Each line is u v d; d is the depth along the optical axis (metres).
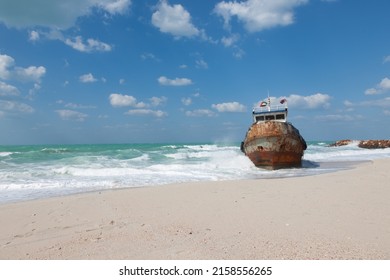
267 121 21.73
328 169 21.00
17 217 7.36
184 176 16.75
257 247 4.81
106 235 5.79
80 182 13.88
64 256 4.80
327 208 7.21
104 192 10.88
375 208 7.11
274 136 21.12
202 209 7.66
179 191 10.44
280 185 11.14
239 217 6.72
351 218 6.29
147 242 5.25
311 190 9.75
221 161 24.72
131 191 10.58
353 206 7.34
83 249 5.07
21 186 12.73
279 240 5.09
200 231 5.79
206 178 15.89
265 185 11.27
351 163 25.56
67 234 5.99
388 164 19.80
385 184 10.62
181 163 24.14
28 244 5.50
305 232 5.46
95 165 21.78
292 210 7.14
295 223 6.06
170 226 6.21
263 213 6.98
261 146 21.61
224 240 5.20
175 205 8.26
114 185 13.26
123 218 7.03
